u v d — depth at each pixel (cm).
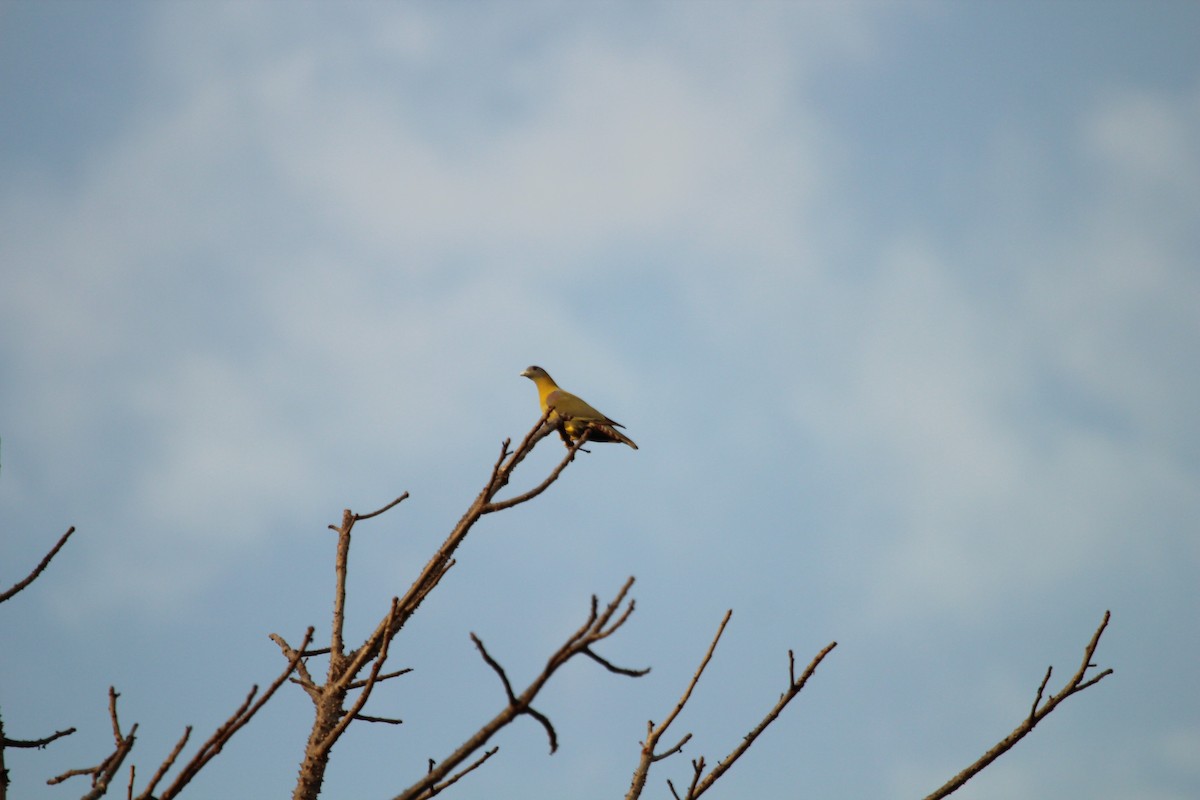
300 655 877
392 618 1166
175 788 816
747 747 1148
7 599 1007
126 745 876
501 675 783
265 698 854
